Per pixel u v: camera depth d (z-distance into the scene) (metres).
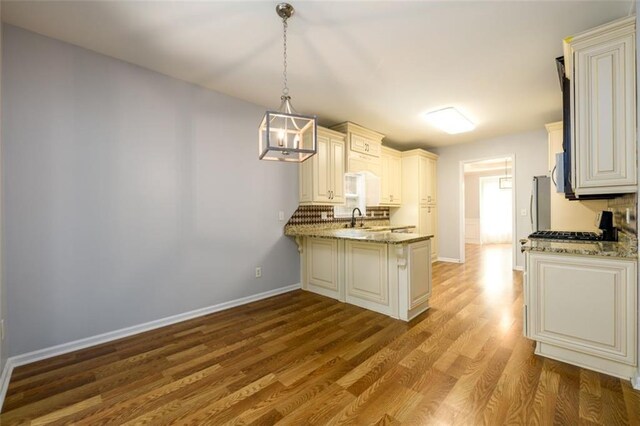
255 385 1.92
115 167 2.61
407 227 5.39
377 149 4.98
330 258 3.78
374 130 4.86
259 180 3.70
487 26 2.16
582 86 1.99
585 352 2.00
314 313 3.21
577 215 3.78
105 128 2.55
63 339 2.35
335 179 4.28
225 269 3.37
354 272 3.48
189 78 2.99
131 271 2.70
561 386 1.84
